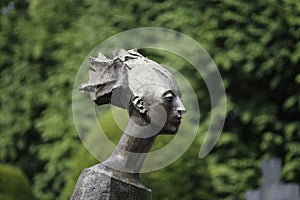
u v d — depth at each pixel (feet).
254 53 63.16
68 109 68.39
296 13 63.62
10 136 72.49
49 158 68.33
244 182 62.39
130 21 66.64
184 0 65.46
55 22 72.95
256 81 64.95
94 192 19.07
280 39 63.87
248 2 64.28
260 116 63.77
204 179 55.11
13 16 76.28
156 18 65.26
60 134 67.87
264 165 50.67
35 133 73.26
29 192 58.23
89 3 69.56
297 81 61.36
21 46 73.77
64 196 55.67
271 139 62.59
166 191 52.03
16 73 73.15
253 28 63.77
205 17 63.98
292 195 49.47
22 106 71.77
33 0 73.26
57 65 71.10
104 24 67.46
